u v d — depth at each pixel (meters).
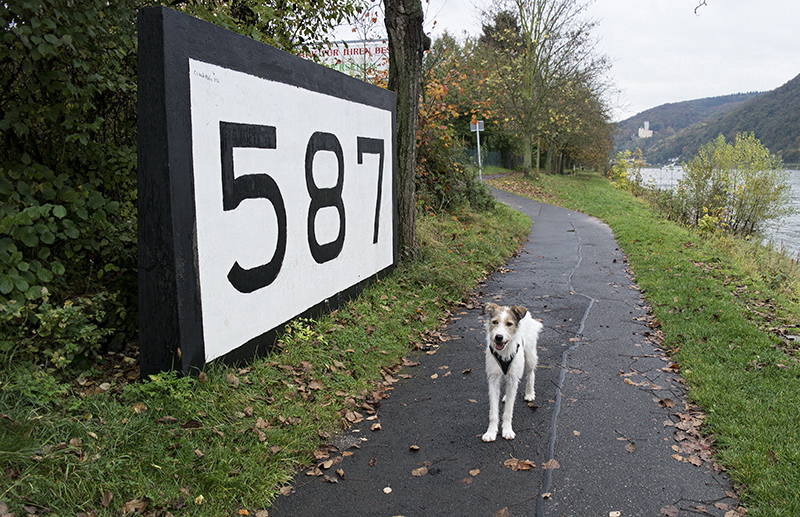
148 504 3.43
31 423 3.62
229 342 5.25
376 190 8.88
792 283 10.84
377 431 4.78
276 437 4.31
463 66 16.55
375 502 3.75
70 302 4.59
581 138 48.44
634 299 9.11
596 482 3.94
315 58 9.52
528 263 12.42
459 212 15.59
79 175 5.71
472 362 6.43
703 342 6.55
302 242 6.60
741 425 4.50
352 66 13.65
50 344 4.63
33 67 4.70
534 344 5.27
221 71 5.07
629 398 5.32
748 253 13.91
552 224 19.72
